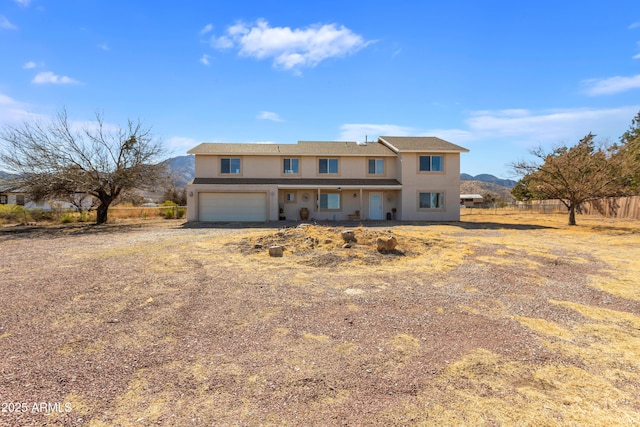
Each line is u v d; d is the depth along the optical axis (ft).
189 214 75.15
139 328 15.35
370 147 87.71
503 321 16.62
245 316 16.94
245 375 11.47
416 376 11.48
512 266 28.81
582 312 18.06
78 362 12.23
